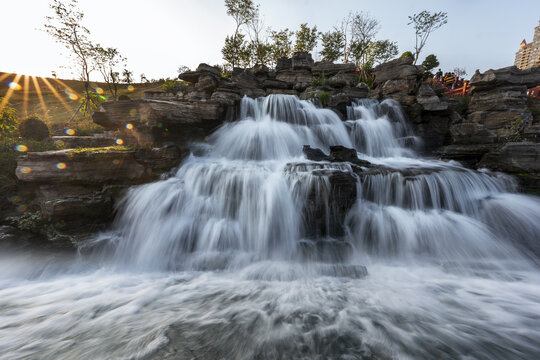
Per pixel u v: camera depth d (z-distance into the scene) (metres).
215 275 5.18
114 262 5.87
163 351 2.82
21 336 3.18
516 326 3.29
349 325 3.30
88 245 5.74
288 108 12.09
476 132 10.06
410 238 6.04
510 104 13.21
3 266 5.27
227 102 11.20
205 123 10.22
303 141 10.99
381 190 7.00
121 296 4.26
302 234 6.23
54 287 4.67
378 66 17.05
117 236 6.25
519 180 7.48
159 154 7.31
